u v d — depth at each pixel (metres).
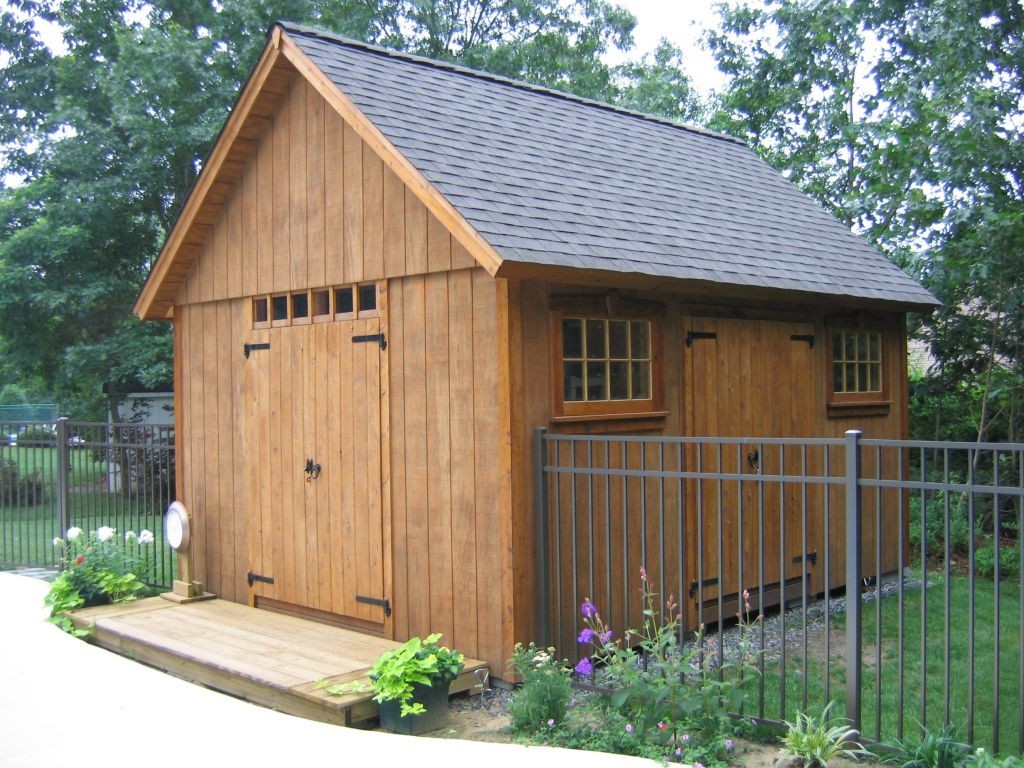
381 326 6.94
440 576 6.52
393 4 24.48
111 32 19.84
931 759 4.34
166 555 10.76
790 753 4.59
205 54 18.36
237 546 8.41
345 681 5.79
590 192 7.39
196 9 20.08
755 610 8.02
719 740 4.76
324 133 7.43
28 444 11.11
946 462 4.43
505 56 23.94
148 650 7.01
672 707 4.99
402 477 6.80
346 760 4.77
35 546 11.05
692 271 6.74
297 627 7.36
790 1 17.62
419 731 5.40
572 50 26.45
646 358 7.09
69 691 6.12
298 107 7.67
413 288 6.73
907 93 11.66
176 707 5.77
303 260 7.64
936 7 11.58
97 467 11.35
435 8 24.97
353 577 7.19
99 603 8.51
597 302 6.62
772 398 8.23
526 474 6.13
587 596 6.47
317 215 7.50
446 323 6.47
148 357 16.98
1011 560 10.21
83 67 19.30
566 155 8.05
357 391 7.16
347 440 7.25
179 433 9.09
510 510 6.03
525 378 6.14
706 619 7.49
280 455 7.90
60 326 18.73
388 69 7.94
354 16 21.88
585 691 5.89
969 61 10.90
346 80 7.11
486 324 6.19
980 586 9.44
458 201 5.93
